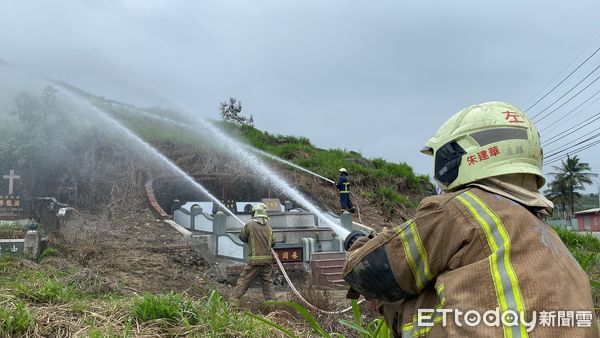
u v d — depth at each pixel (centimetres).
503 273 157
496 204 175
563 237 1642
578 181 6438
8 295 487
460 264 168
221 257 1204
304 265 1245
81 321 444
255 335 454
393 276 183
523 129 190
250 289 1075
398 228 187
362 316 727
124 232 1278
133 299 509
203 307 506
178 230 1338
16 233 1066
